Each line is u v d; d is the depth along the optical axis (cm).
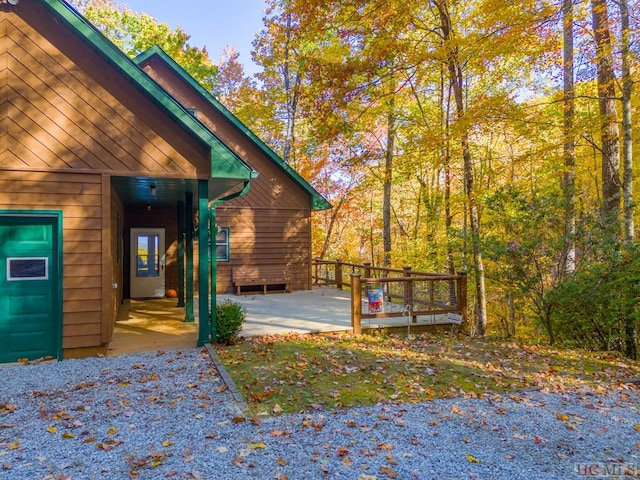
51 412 404
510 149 1469
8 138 548
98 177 587
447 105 1463
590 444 358
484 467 314
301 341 694
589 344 757
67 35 577
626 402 463
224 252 1310
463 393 474
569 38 1008
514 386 506
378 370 550
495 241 803
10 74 554
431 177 1886
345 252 2522
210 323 679
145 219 1252
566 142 918
